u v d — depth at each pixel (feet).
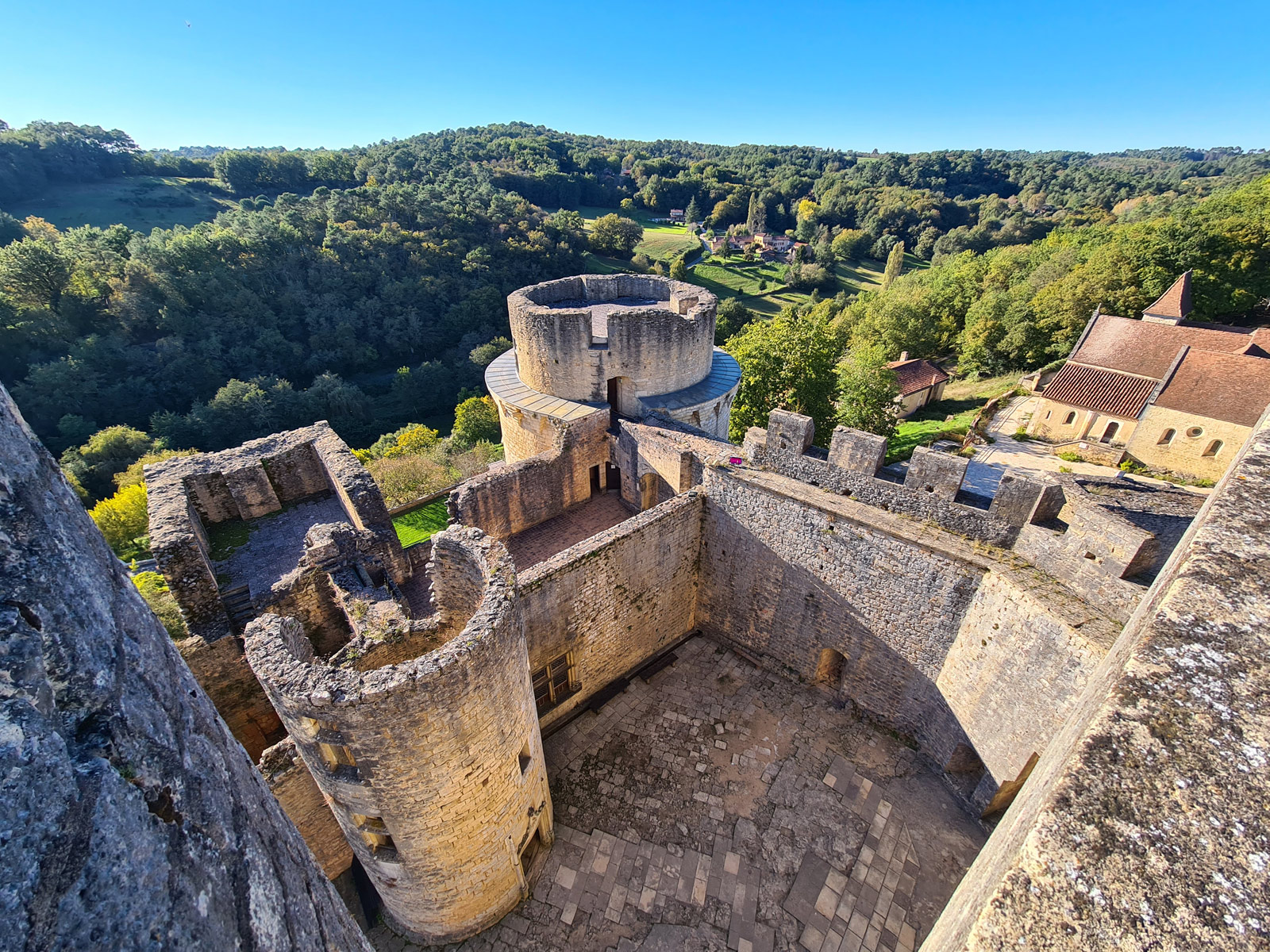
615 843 53.52
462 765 36.65
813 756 60.39
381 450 187.93
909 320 225.56
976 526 51.57
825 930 47.93
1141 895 8.68
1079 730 12.42
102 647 8.70
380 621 45.34
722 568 69.62
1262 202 203.62
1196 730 10.18
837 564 59.00
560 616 57.21
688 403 80.18
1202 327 139.44
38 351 193.36
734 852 52.75
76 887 6.39
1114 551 42.93
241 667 55.77
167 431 187.21
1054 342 187.73
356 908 50.29
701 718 64.34
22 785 6.42
